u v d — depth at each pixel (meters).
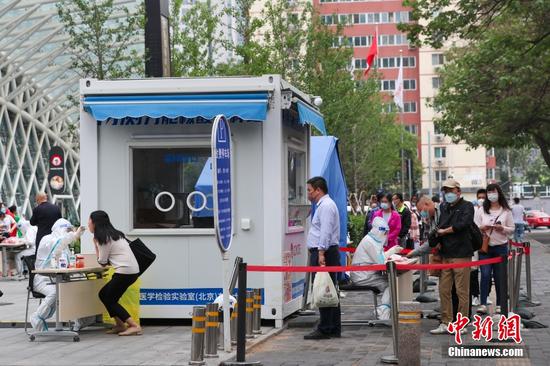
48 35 48.12
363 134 62.94
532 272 27.09
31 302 19.77
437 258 14.07
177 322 15.28
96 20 30.84
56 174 22.97
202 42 38.44
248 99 14.38
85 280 14.21
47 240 14.16
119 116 14.42
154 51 21.36
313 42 40.88
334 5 122.62
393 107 89.31
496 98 41.06
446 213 13.56
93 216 14.02
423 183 120.44
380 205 19.80
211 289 14.82
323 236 13.06
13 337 14.00
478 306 16.89
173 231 14.90
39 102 63.59
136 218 15.07
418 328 10.38
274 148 14.76
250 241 14.82
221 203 11.42
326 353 11.94
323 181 13.28
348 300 19.72
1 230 28.45
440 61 119.56
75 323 14.59
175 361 11.32
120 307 14.00
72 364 11.20
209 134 14.84
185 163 15.00
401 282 14.52
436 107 46.59
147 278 14.91
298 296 16.17
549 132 43.97
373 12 121.88
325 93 40.78
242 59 40.91
